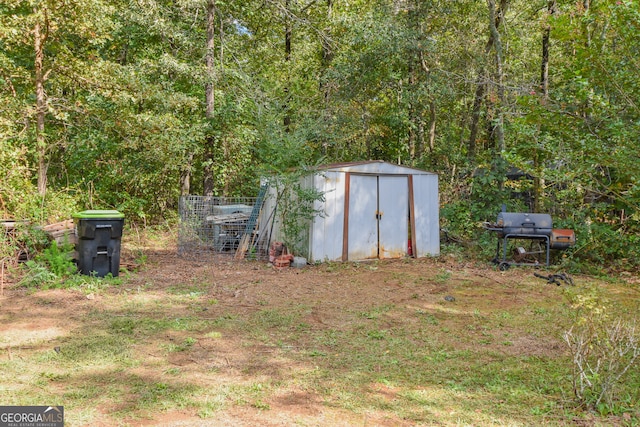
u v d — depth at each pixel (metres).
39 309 6.03
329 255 9.88
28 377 3.96
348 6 18.38
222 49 14.60
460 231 12.36
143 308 6.21
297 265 9.35
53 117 12.68
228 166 14.97
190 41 14.15
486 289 7.70
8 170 9.18
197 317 5.85
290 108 16.36
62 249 7.93
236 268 9.16
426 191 10.91
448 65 15.64
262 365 4.34
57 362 4.31
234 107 14.27
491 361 4.54
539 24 13.42
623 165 7.44
